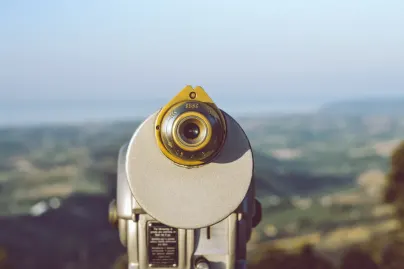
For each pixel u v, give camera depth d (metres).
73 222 77.44
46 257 60.34
